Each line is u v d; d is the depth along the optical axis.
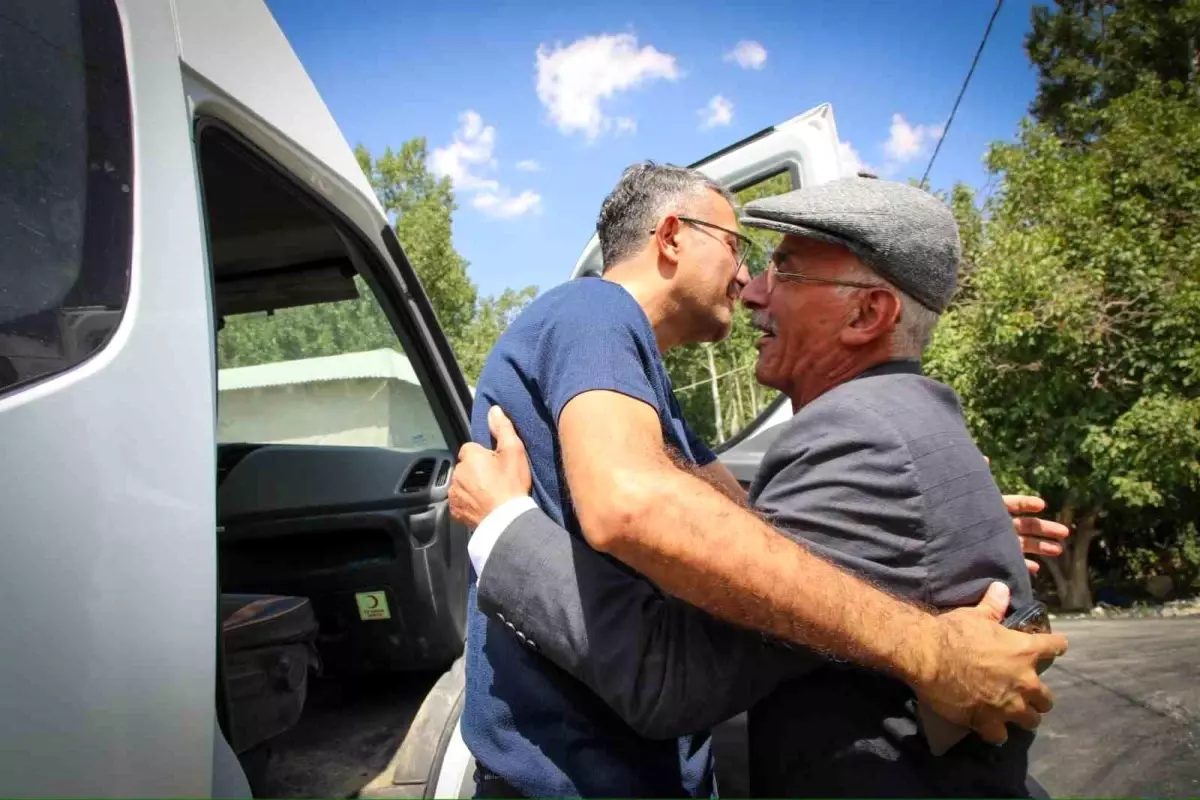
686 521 1.11
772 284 1.57
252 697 1.82
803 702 1.40
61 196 1.24
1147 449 8.59
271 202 2.24
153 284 1.33
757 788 1.49
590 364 1.26
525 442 1.43
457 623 2.66
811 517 1.28
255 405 2.91
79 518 1.12
